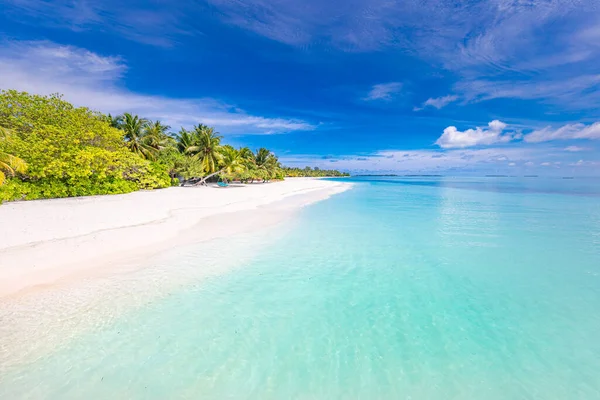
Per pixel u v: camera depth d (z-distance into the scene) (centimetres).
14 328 556
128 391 426
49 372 454
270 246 1156
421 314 652
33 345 512
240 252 1069
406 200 3100
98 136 2706
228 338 556
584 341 554
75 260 904
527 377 464
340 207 2452
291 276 855
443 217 1914
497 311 664
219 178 5009
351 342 551
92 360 484
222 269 897
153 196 2584
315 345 541
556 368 484
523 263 982
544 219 1838
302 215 1966
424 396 428
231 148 5344
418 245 1195
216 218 1741
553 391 436
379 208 2391
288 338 560
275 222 1669
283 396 425
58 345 516
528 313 656
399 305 691
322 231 1440
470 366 489
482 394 430
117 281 783
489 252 1104
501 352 523
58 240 1063
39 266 836
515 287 791
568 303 702
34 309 625
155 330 573
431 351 527
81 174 2281
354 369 481
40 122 2356
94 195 2545
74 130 2411
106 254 980
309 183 7125
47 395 412
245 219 1733
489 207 2448
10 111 2280
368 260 1004
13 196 1981
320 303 697
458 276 866
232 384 445
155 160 4000
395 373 473
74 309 634
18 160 1850
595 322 618
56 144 2245
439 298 727
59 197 2297
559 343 548
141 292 727
